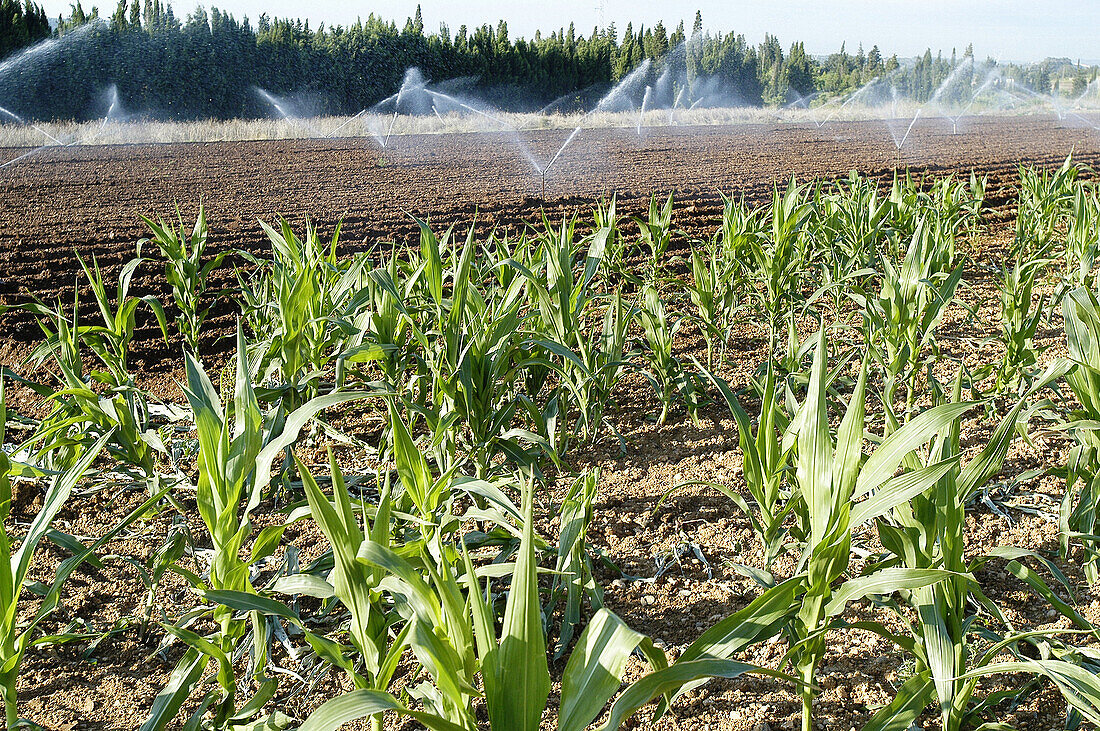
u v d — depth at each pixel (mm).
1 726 2520
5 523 3592
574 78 52250
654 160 17734
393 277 4227
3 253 8641
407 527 2795
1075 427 2676
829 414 4551
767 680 2645
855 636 2842
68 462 3430
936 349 5082
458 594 1716
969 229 9094
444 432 3418
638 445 4352
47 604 2279
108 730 2498
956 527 2117
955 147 20984
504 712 1585
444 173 15516
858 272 5371
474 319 3572
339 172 15602
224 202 12125
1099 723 1904
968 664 2613
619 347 4293
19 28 36906
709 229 10234
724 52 57969
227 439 2156
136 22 42500
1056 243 8758
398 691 2615
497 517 2523
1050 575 3125
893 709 2156
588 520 2791
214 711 2559
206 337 6207
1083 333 2809
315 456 4219
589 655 1611
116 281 7621
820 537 1967
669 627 2943
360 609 1949
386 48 44750
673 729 2479
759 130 27172
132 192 13000
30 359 4012
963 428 4395
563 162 17344
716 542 3441
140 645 2877
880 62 71688
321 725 1623
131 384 3705
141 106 38219
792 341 4262
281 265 4422
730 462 4117
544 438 3572
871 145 21359
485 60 48562
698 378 5109
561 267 4012
